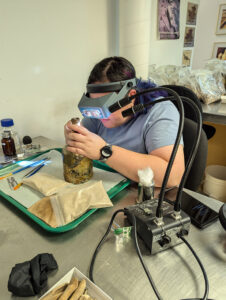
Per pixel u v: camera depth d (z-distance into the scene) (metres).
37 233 0.55
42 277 0.41
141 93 0.53
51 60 1.24
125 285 0.42
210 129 1.85
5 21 1.00
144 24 1.57
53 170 0.82
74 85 1.41
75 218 0.57
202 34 3.42
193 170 0.88
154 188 0.66
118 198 0.68
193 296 0.40
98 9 1.41
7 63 1.06
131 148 0.94
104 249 0.50
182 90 1.01
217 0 3.13
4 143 0.98
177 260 0.47
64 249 0.50
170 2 2.07
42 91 1.25
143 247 0.50
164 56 2.30
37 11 1.10
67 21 1.25
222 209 0.56
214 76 2.01
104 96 0.68
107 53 1.58
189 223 0.50
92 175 0.77
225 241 0.52
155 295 0.40
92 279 0.43
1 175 0.80
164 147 0.75
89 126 1.12
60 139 1.44
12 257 0.48
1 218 0.60
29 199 0.65
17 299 0.40
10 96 1.12
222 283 0.42
